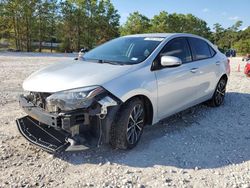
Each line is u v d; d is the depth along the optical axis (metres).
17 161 3.88
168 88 4.77
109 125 3.90
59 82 3.89
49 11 41.59
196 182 3.51
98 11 46.72
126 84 4.02
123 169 3.75
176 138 4.79
